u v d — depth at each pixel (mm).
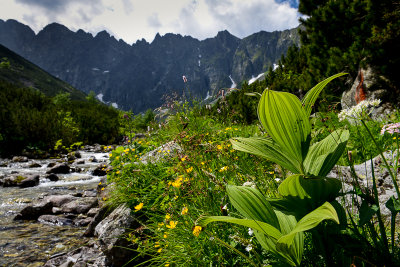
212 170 2520
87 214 4672
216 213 1963
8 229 4184
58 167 9789
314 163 1394
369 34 7031
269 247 1277
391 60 6246
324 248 1281
